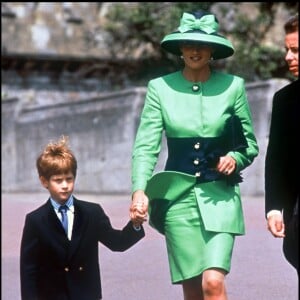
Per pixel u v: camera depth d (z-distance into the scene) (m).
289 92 17.41
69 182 19.53
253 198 60.22
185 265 20.30
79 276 19.59
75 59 108.69
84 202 19.89
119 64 102.56
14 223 50.97
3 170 81.06
